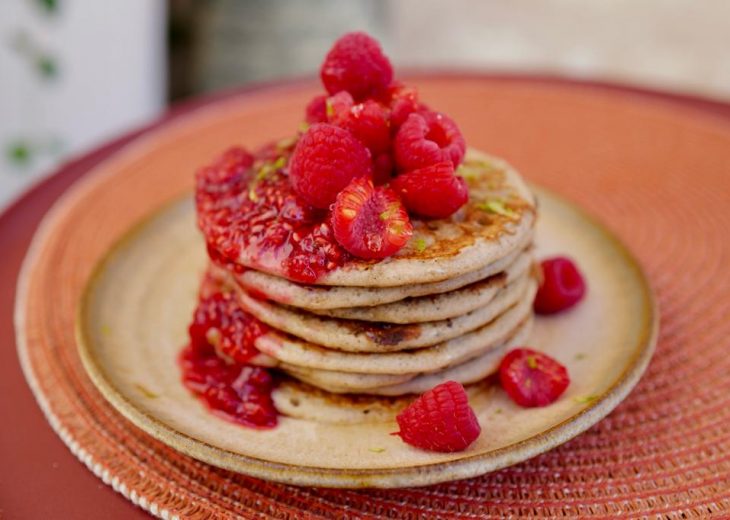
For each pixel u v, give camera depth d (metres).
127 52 0.76
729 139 0.49
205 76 0.90
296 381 0.32
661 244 0.41
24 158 0.70
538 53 0.98
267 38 0.94
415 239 0.31
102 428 0.32
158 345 0.34
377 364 0.31
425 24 1.08
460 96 0.55
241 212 0.32
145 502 0.29
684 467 0.30
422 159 0.30
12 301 0.38
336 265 0.30
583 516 0.28
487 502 0.29
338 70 0.32
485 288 0.31
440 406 0.29
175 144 0.50
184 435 0.29
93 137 0.76
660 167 0.47
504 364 0.32
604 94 0.55
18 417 0.33
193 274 0.38
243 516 0.29
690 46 0.96
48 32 0.69
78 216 0.44
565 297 0.35
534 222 0.33
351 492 0.29
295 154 0.30
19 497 0.30
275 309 0.31
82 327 0.33
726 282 0.39
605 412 0.29
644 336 0.32
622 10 1.05
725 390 0.33
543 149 0.49
